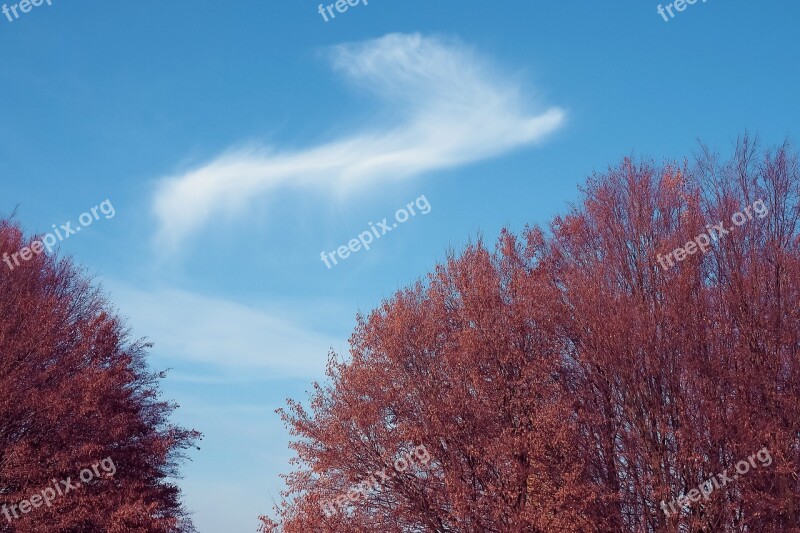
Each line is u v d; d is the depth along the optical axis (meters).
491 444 27.62
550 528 26.27
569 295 30.58
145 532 31.88
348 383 30.19
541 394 29.03
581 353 29.36
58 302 38.41
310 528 28.23
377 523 28.17
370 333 31.17
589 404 28.94
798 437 26.28
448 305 32.06
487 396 28.92
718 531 25.66
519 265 32.97
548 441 27.56
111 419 34.00
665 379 27.55
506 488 27.44
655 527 26.64
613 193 32.59
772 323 27.30
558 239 33.62
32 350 34.53
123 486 33.38
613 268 30.70
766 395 26.58
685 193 31.58
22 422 32.53
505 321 30.28
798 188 30.42
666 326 28.06
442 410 28.70
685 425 25.94
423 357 30.30
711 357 27.30
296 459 29.94
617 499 26.75
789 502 25.17
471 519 27.39
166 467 38.19
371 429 29.20
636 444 27.02
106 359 37.53
